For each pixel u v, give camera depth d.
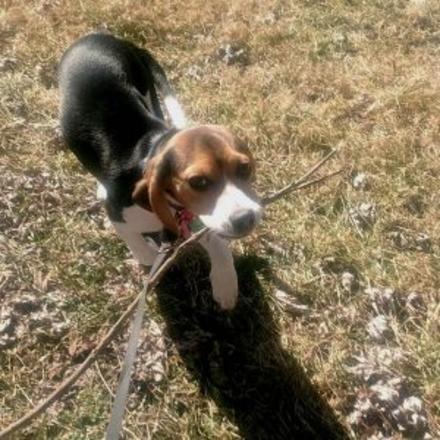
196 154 0.89
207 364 1.06
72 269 1.18
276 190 1.30
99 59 1.16
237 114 1.45
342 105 1.45
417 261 1.17
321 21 1.70
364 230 1.23
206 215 0.90
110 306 1.13
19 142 1.40
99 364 1.06
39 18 1.70
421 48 1.62
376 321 1.10
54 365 1.06
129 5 1.74
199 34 1.69
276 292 1.15
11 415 1.01
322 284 1.15
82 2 1.75
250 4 1.74
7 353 1.07
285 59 1.59
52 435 0.99
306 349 1.07
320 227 1.23
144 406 1.02
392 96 1.46
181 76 1.57
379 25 1.68
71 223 1.25
